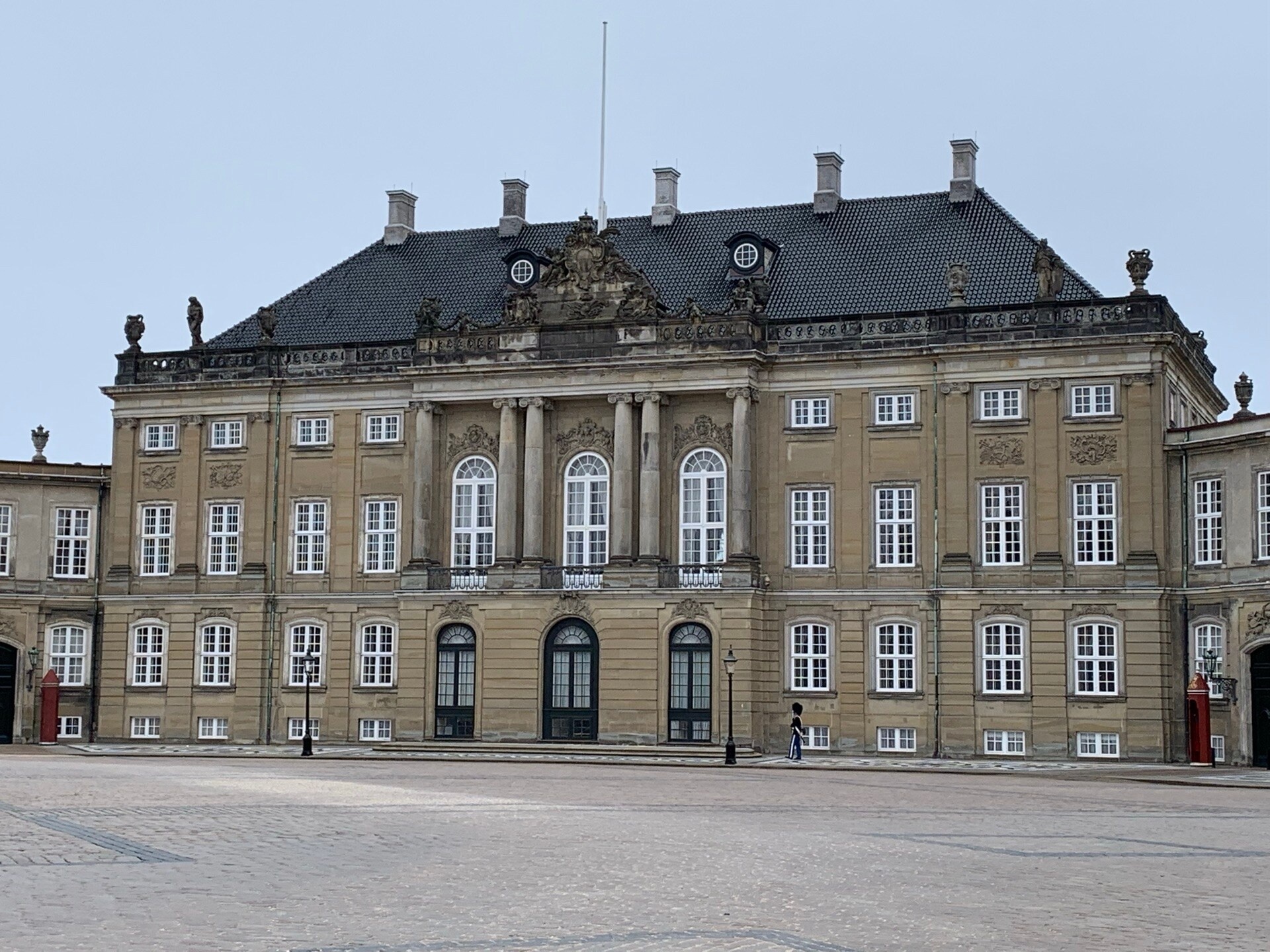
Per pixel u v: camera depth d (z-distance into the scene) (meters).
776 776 58.16
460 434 84.38
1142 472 73.38
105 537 90.81
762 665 78.12
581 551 81.81
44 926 18.58
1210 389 85.12
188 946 17.28
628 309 80.62
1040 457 75.06
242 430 88.25
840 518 78.19
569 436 82.25
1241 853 28.75
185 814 34.28
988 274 79.75
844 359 78.06
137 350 90.12
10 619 88.75
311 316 91.44
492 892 21.83
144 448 89.75
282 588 87.00
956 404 76.44
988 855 27.58
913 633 76.75
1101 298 75.00
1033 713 74.25
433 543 84.00
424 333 83.69
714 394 79.69
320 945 17.39
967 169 84.31
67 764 61.56
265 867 24.45
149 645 88.88
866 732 77.00
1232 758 70.12
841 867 25.28
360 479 86.12
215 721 87.25
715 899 21.42
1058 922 19.95
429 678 82.25
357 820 33.16
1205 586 72.25
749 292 79.25
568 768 63.84
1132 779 57.34
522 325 82.06
